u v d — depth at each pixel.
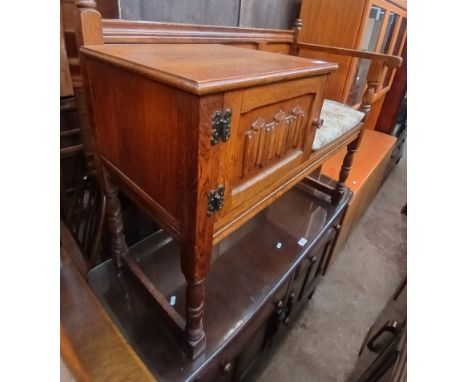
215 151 0.46
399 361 0.51
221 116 0.44
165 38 0.84
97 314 0.49
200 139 0.42
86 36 0.60
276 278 0.93
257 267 0.97
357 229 2.12
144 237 1.12
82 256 0.86
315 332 1.38
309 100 0.67
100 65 0.56
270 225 1.16
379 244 1.99
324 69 0.63
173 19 0.92
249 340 0.91
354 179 1.62
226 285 0.90
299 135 0.70
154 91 0.46
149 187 0.58
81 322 0.48
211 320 0.79
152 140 0.51
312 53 1.53
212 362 0.71
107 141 0.65
